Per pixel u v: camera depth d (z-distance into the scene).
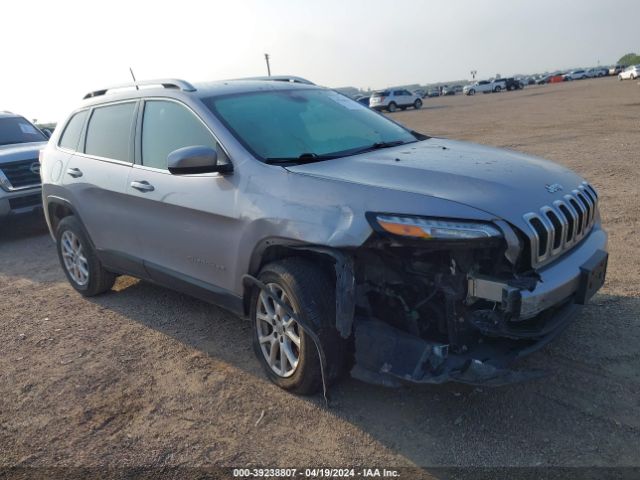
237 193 3.70
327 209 3.23
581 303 3.29
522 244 2.99
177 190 4.12
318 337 3.26
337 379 3.51
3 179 8.29
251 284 3.76
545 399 3.33
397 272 3.21
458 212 2.95
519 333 3.04
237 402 3.59
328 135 4.19
